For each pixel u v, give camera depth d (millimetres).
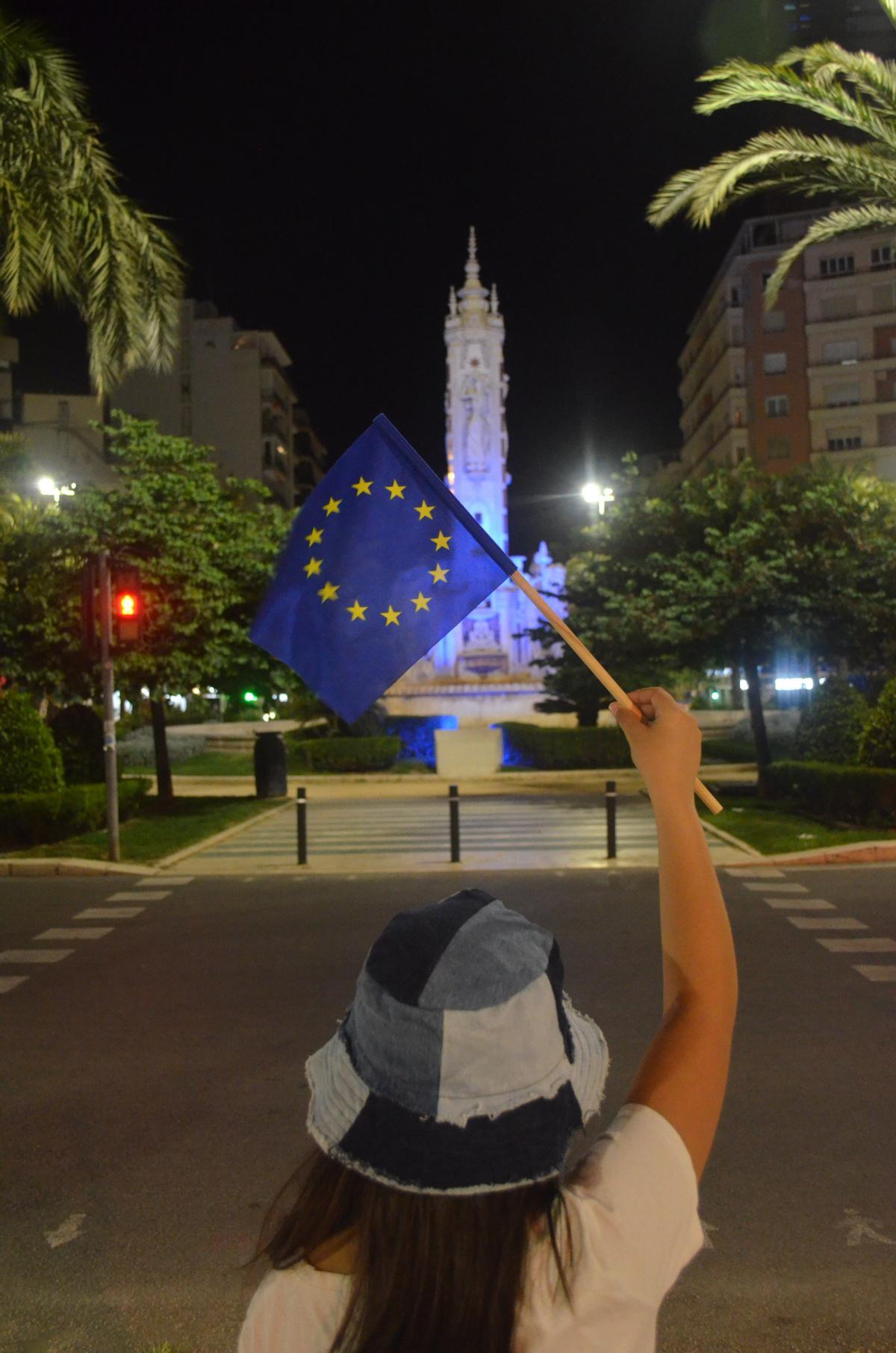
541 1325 1228
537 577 55312
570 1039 1346
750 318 63188
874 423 61406
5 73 14445
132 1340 3896
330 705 2348
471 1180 1224
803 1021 7469
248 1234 4664
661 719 1706
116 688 20984
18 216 14328
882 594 20609
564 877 13602
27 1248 4582
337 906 11984
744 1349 3785
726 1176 5121
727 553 21422
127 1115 6051
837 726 20094
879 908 11133
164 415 77938
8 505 21719
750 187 16656
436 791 27047
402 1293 1221
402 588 2354
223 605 21266
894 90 15094
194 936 10609
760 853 14570
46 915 11766
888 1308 4012
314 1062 1349
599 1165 1370
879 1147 5414
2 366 55500
